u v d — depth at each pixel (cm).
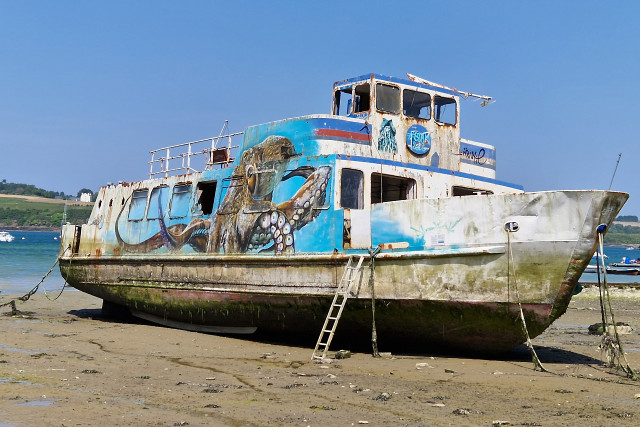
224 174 1563
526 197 1112
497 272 1130
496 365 1170
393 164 1366
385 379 1035
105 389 943
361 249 1257
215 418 793
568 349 1421
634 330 1870
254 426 760
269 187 1437
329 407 847
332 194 1303
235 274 1482
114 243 1903
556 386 988
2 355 1208
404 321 1230
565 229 1086
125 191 1914
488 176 1631
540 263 1102
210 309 1556
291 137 1415
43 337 1481
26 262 5178
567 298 1111
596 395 930
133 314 1883
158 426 754
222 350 1353
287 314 1380
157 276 1720
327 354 1280
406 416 806
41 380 991
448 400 891
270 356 1270
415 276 1195
